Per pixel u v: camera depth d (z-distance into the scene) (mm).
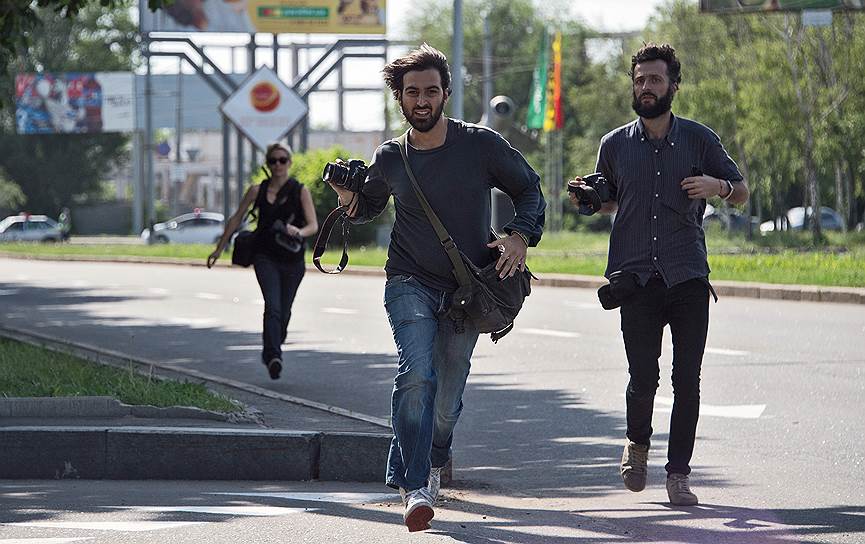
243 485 16453
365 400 23719
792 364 27062
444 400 13500
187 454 16969
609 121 148375
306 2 96188
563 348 30969
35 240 143625
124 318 41000
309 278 60625
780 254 63812
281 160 23797
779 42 93312
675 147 14391
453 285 12984
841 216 104500
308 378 26672
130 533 12953
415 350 12594
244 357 30359
